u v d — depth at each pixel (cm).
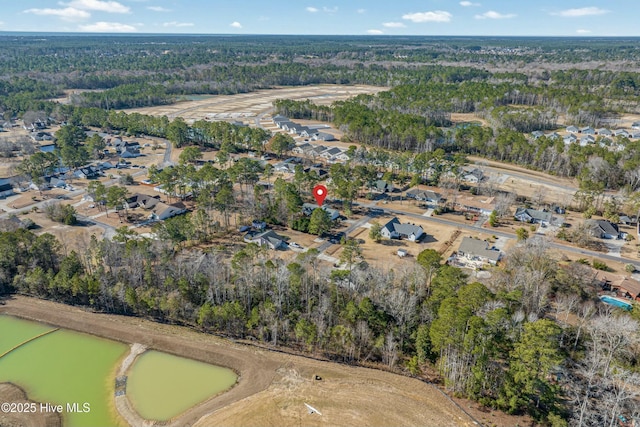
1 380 6456
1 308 8088
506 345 6166
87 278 8144
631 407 5900
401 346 7069
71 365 6744
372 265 9638
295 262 8794
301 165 15262
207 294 7925
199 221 10725
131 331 7469
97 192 12412
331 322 7544
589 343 6800
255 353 7019
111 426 5684
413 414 5847
